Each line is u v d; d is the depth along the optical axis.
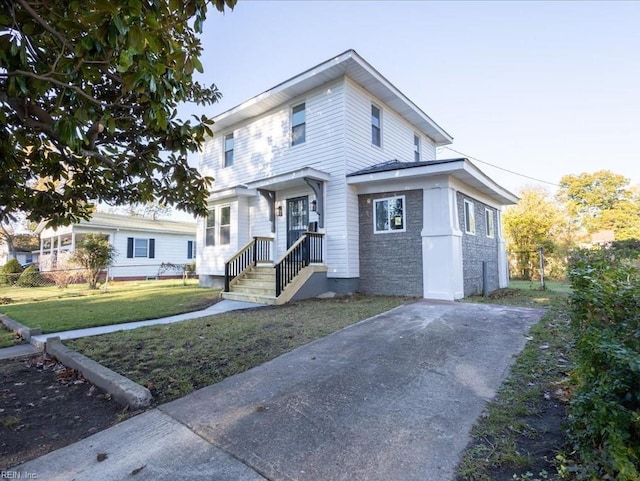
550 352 4.05
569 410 2.21
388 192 9.38
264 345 4.52
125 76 2.25
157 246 21.23
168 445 2.31
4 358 4.39
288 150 10.97
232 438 2.37
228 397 3.01
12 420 2.70
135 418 2.70
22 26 2.09
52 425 2.63
